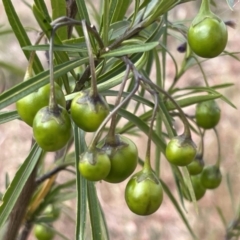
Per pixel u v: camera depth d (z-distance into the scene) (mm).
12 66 565
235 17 1087
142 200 370
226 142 1363
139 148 1299
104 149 365
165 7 388
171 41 1384
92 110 350
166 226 1271
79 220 369
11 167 1334
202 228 1212
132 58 426
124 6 402
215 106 469
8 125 1399
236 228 586
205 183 483
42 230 550
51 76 346
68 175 1216
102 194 1332
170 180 1331
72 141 507
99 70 389
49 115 348
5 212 385
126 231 1279
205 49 374
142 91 500
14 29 368
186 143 379
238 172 1285
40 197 518
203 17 374
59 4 383
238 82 1489
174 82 508
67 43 378
